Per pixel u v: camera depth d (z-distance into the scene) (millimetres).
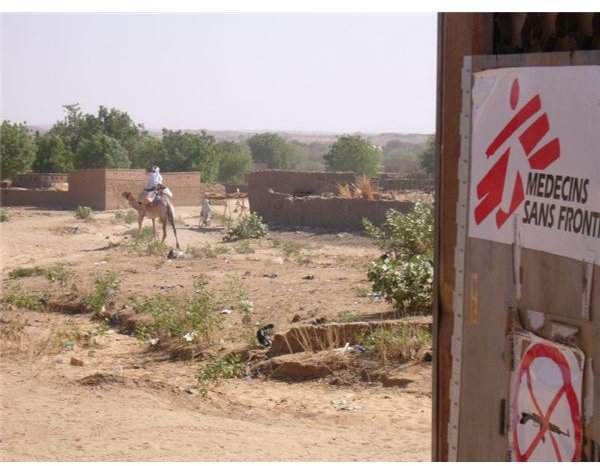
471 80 4008
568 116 3441
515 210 3766
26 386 9312
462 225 4109
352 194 34312
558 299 3545
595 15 3836
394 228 18422
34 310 16031
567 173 3449
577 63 3418
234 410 8352
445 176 4234
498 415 3949
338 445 6965
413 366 9477
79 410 8148
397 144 192750
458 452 4203
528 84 3654
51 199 49500
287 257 23703
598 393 3363
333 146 76250
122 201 47062
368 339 10188
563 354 3525
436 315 4359
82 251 27359
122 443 6973
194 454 6637
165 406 8367
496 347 3938
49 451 6727
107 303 15562
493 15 4027
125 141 77750
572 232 3434
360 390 9227
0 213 39812
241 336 11969
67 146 73125
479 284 4016
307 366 9891
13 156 64375
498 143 3846
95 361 11500
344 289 15984
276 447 6887
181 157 72938
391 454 6617
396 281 12102
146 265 21609
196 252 24453
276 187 36562
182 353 11586
